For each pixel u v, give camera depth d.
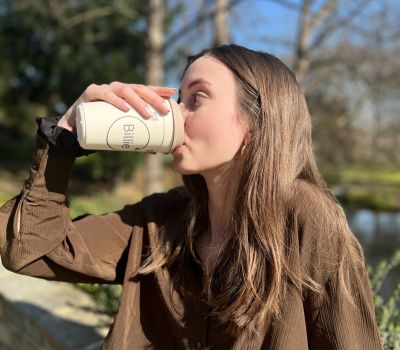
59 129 1.11
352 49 8.69
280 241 1.01
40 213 1.13
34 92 15.59
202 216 1.23
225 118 1.06
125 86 1.05
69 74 14.52
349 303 0.97
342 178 12.30
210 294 1.08
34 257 1.13
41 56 14.57
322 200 1.03
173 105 1.06
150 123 1.03
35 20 13.41
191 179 1.24
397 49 8.52
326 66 9.00
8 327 2.85
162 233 1.21
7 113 15.85
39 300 2.75
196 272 1.17
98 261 1.22
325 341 0.98
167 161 11.90
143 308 1.21
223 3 7.59
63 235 1.17
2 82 14.40
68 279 1.21
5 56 14.36
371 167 11.32
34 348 2.46
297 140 1.09
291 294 0.98
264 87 1.07
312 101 9.85
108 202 4.91
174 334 1.16
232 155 1.08
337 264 0.97
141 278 1.21
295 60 8.62
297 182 1.07
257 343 1.00
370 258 8.92
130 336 1.15
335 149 10.62
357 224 12.67
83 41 13.56
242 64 1.08
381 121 10.22
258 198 1.04
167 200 1.34
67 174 1.15
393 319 1.72
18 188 12.91
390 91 9.04
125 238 1.27
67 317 2.46
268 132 1.05
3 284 3.05
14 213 1.15
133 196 14.53
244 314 1.00
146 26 8.26
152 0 8.11
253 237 1.04
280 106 1.07
